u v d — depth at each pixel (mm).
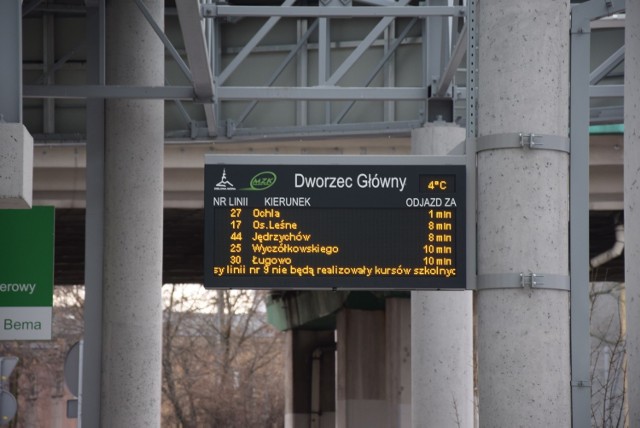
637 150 34219
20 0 37125
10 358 52688
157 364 60500
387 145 91812
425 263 37406
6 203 37062
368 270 37750
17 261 52719
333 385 132625
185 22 50688
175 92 57656
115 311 59844
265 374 183000
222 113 72562
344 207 37938
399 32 71000
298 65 72625
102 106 60375
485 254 35594
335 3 69062
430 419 65750
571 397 35531
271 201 38156
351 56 63281
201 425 171375
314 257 37938
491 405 35031
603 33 70750
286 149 92312
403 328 110562
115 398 59500
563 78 35406
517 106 35094
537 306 34875
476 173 36562
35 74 72250
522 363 34750
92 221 60188
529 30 35125
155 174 60688
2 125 36500
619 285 128375
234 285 38094
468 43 37062
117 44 60312
